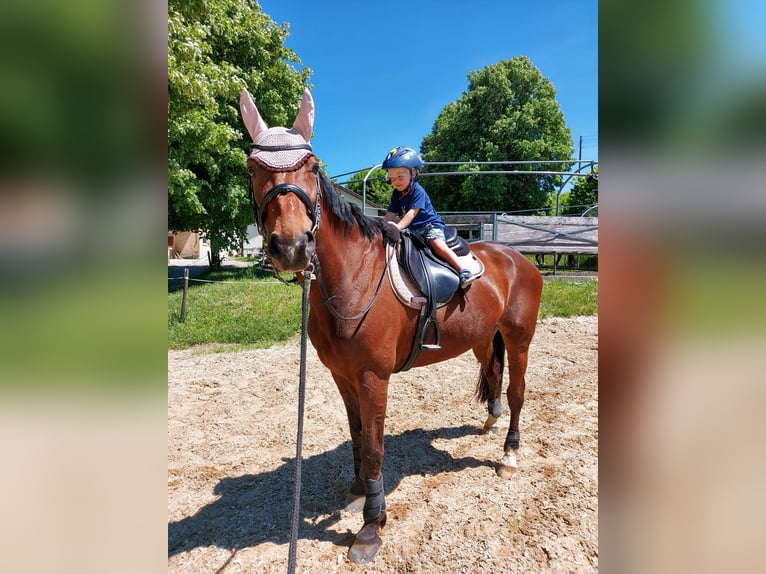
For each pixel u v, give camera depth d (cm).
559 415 373
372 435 215
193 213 1212
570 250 1079
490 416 345
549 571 204
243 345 630
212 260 1694
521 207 2408
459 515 246
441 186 2517
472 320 260
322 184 197
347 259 206
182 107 714
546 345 594
